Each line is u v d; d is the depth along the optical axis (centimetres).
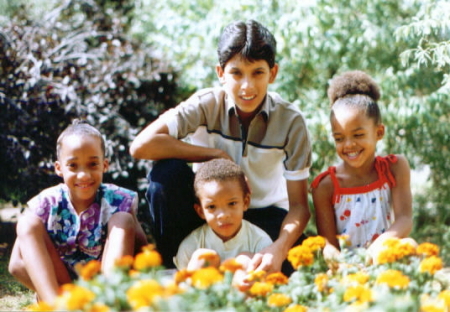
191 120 296
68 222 279
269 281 223
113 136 454
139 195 475
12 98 451
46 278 254
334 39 511
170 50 544
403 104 493
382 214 302
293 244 295
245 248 280
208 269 204
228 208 272
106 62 480
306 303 219
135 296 174
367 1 520
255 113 295
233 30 285
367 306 194
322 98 532
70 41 482
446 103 498
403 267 223
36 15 550
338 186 305
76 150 271
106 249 265
